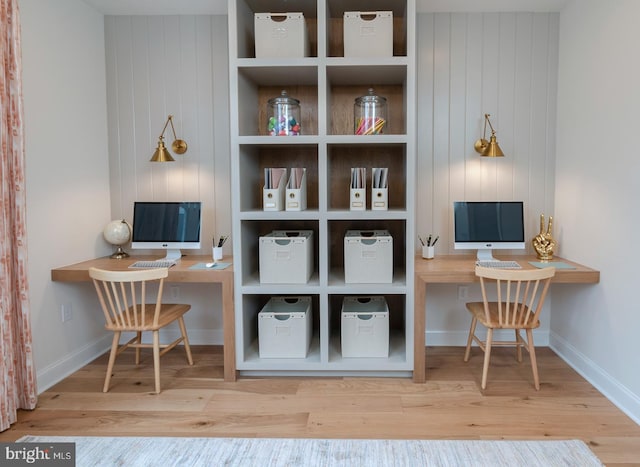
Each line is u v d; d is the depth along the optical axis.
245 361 2.92
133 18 3.37
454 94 3.32
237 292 2.88
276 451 2.12
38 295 2.73
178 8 3.24
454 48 3.30
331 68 2.83
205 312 3.57
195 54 3.37
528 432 2.26
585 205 2.88
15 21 2.33
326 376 2.96
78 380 2.92
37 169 2.71
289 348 2.95
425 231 3.41
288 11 3.12
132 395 2.70
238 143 2.82
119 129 3.44
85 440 2.22
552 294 3.43
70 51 2.99
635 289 2.37
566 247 3.15
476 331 3.51
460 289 3.47
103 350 3.43
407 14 2.76
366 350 2.95
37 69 2.70
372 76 3.05
